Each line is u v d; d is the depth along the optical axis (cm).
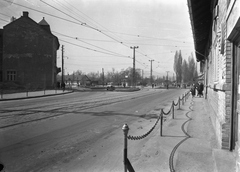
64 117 1020
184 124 883
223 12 499
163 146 585
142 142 632
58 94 3073
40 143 599
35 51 4209
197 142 610
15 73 4153
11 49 4150
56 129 769
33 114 1079
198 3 894
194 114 1158
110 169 441
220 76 562
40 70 4225
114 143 622
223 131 462
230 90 452
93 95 2978
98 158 502
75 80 12444
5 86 3594
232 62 439
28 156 500
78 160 487
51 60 4306
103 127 831
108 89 4888
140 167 450
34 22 4231
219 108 550
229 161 388
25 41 4188
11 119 928
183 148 555
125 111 1297
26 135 675
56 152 533
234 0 341
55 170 430
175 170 420
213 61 900
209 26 1191
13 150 535
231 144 448
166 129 803
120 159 496
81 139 656
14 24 4172
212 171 410
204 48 1984
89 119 986
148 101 2047
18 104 1603
